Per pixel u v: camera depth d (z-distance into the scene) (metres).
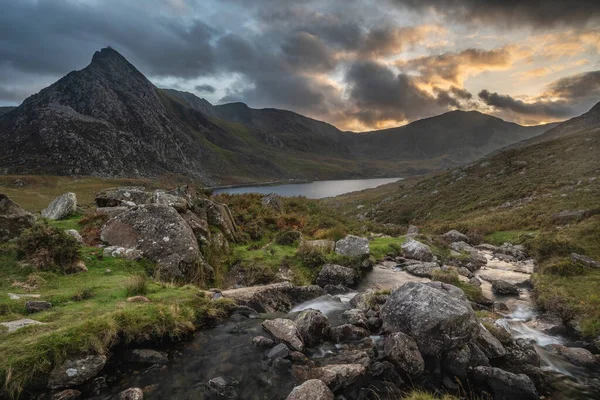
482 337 4.15
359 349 4.02
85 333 3.36
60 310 3.84
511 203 20.39
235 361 3.66
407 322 4.15
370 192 54.19
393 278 7.55
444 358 3.87
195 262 5.90
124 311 3.82
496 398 3.45
